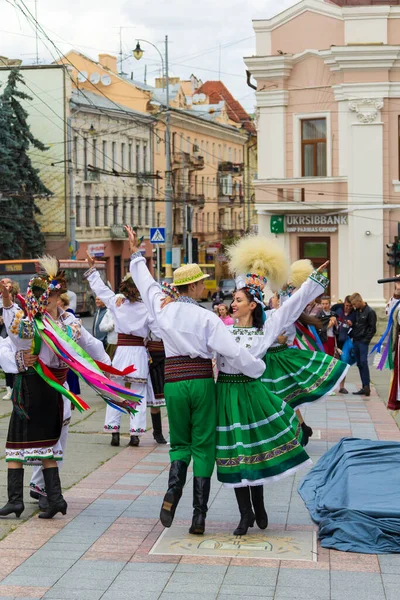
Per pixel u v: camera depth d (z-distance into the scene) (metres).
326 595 5.88
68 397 7.32
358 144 34.03
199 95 88.50
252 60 34.69
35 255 54.44
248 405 7.09
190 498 8.56
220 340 6.96
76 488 8.94
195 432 7.14
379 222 34.19
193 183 79.62
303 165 34.91
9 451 7.66
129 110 66.44
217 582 6.14
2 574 6.29
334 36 34.09
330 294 34.97
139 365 11.35
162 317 7.15
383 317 34.19
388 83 33.59
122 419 13.92
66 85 57.81
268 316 8.27
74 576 6.26
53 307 7.77
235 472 7.05
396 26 33.59
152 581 6.16
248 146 93.69
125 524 7.55
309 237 35.25
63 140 57.84
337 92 34.06
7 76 56.62
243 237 9.13
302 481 9.00
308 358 9.09
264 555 6.70
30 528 7.42
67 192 58.03
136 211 68.56
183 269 7.16
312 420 13.66
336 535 7.01
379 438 11.83
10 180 52.06
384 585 6.06
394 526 7.04
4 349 7.59
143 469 9.95
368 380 17.52
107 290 11.48
